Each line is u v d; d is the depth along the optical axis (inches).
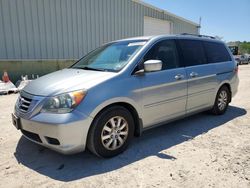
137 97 144.4
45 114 122.0
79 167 128.2
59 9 512.4
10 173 122.3
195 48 193.0
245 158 136.7
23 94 139.6
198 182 113.7
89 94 125.7
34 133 127.3
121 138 141.8
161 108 160.2
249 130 183.6
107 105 131.7
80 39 558.3
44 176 119.8
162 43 168.1
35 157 139.1
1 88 343.3
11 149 149.1
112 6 617.9
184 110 179.2
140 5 696.4
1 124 197.0
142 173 121.8
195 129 185.6
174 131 181.2
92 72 147.5
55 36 512.7
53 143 123.2
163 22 803.4
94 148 130.3
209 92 200.4
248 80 513.7
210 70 198.7
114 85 134.8
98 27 592.7
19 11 455.5
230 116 220.8
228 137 169.2
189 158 137.3
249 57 1461.6
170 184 112.2
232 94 231.1
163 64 164.1
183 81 172.6
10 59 440.5
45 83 137.5
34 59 470.0
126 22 663.1
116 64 152.3
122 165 129.9
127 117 142.0
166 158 137.5
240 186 110.5
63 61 476.7
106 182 114.2
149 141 161.9
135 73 145.9
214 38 221.9
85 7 558.6
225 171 123.0
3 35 440.8
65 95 122.3
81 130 122.5
